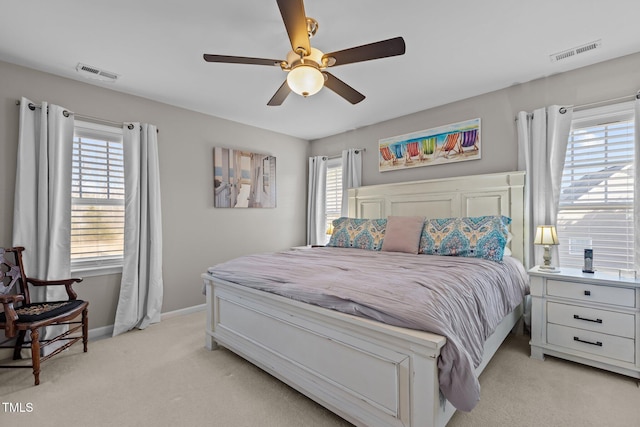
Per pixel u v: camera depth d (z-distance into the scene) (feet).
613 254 8.25
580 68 8.63
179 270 11.50
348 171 14.21
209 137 12.35
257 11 6.14
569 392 6.19
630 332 6.51
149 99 10.71
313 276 6.37
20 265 8.03
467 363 4.04
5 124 8.13
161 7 6.01
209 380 6.86
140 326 10.05
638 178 7.68
